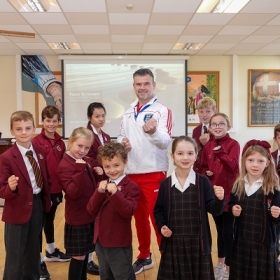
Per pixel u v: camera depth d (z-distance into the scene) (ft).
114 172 6.23
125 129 8.13
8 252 6.61
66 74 21.18
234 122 21.86
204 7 13.24
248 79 21.95
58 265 8.99
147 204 8.12
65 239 7.13
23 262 6.83
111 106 21.56
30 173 6.83
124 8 13.00
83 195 7.04
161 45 19.02
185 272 5.87
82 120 21.43
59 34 16.53
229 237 7.66
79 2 12.33
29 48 19.36
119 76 21.48
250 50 20.40
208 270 5.83
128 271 6.22
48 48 19.42
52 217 9.15
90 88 21.38
